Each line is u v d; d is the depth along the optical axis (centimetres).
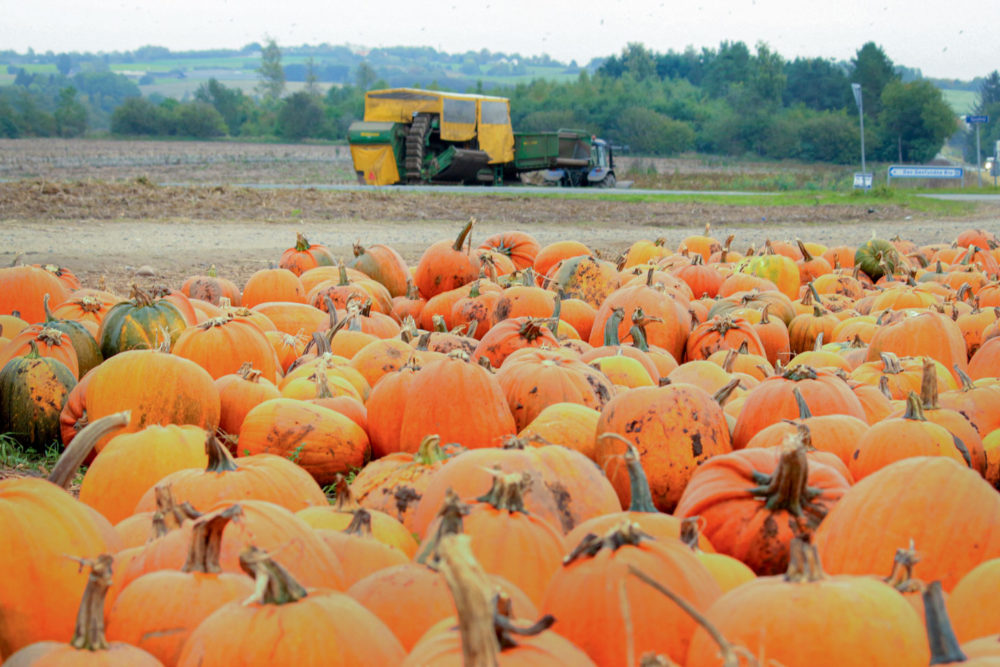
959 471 494
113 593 463
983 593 408
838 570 485
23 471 829
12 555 462
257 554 375
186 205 3984
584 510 557
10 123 17938
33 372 873
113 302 1230
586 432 730
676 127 18562
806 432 611
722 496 550
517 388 820
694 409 698
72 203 3744
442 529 425
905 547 470
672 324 1153
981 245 2123
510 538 456
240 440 777
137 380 796
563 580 412
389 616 418
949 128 18612
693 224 4409
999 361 994
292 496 591
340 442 775
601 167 7744
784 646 358
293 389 878
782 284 1630
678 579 405
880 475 503
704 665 371
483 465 549
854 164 17788
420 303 1507
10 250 2445
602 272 1470
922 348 1041
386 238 3269
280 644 357
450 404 732
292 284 1435
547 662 315
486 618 238
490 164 6781
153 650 404
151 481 661
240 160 11075
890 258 1848
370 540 503
